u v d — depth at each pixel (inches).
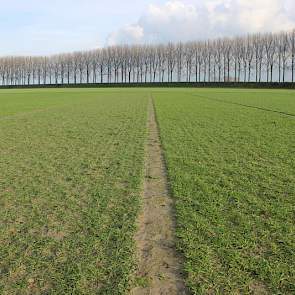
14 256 257.8
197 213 331.6
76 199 375.9
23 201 372.8
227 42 6107.3
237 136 771.4
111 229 298.4
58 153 615.8
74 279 226.4
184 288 216.4
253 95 2758.4
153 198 378.3
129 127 939.3
